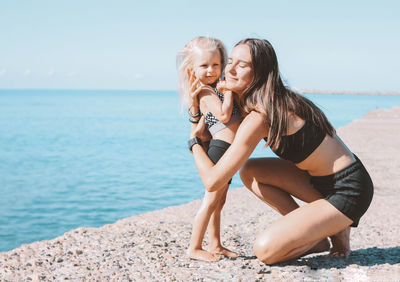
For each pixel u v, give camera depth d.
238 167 3.17
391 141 19.58
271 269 3.30
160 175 15.74
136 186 13.73
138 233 5.15
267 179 3.67
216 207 3.65
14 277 3.63
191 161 19.45
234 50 3.25
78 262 3.89
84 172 16.81
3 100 159.38
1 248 7.96
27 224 9.63
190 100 3.66
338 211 3.18
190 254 3.65
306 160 3.22
